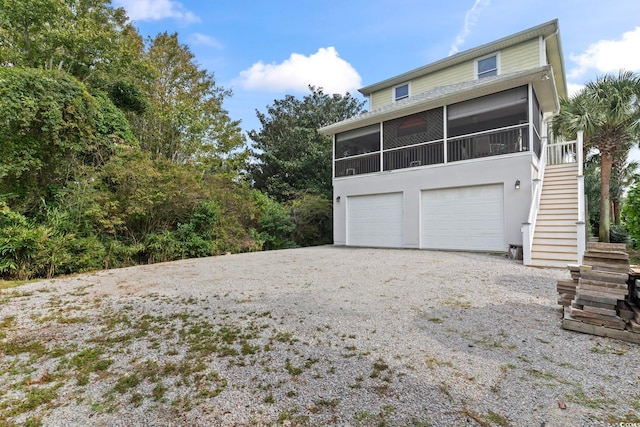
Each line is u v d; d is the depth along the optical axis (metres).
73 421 2.05
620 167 15.30
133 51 13.59
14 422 2.05
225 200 12.52
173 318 4.02
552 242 7.32
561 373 2.46
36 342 3.34
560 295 3.89
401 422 1.95
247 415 2.07
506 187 8.99
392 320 3.71
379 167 12.13
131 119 13.30
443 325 3.52
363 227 12.41
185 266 7.96
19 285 5.83
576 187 8.89
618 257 3.16
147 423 2.01
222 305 4.52
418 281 5.60
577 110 10.77
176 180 10.02
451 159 10.31
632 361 2.63
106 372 2.70
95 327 3.76
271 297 4.85
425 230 10.66
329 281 5.82
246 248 12.41
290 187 19.80
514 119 11.70
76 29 11.09
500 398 2.15
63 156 8.41
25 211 7.57
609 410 2.00
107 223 8.12
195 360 2.88
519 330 3.33
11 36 10.51
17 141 7.38
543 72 8.45
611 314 3.11
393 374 2.51
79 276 6.72
